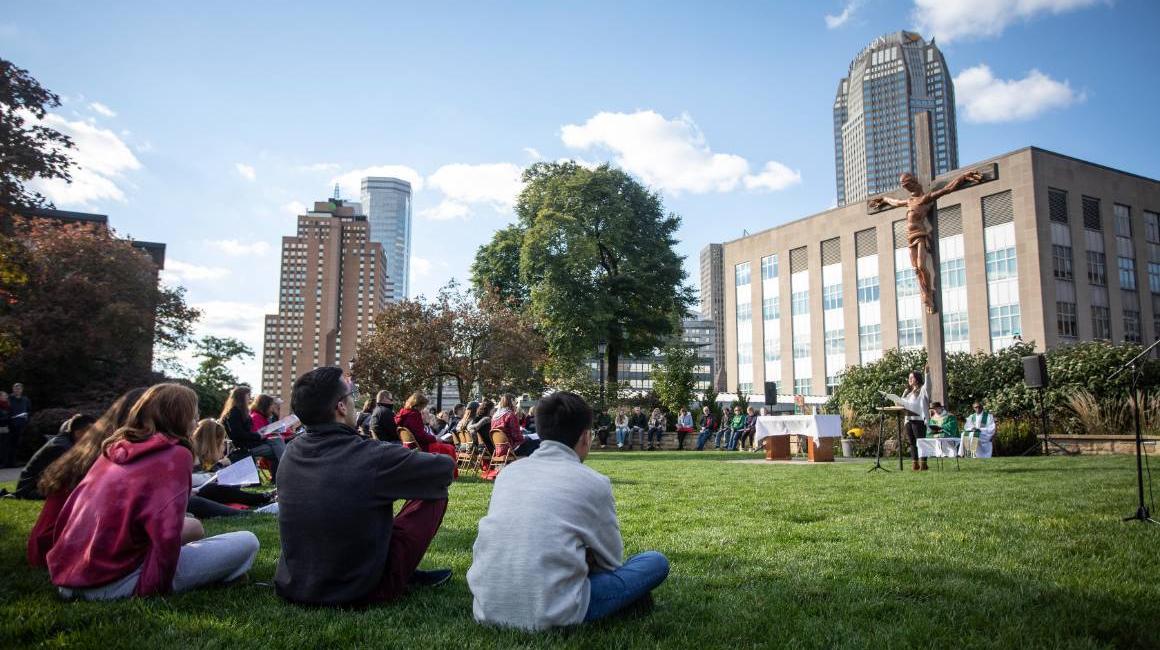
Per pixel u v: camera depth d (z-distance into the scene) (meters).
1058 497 7.05
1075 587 3.59
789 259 63.84
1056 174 47.22
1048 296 45.28
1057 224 47.03
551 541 2.77
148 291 26.72
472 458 12.50
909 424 11.49
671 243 43.09
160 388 3.53
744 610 3.27
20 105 11.54
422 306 31.67
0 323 19.36
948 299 50.44
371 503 3.18
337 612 3.14
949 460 14.21
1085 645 2.73
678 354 33.50
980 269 48.44
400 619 3.06
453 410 17.89
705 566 4.26
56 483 3.83
